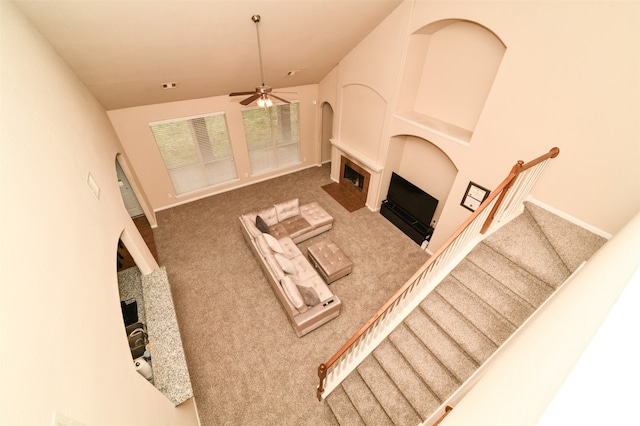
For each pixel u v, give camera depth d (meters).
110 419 1.44
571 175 3.40
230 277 5.23
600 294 1.15
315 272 4.90
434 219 6.08
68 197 2.05
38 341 1.09
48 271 1.38
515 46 3.41
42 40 3.03
